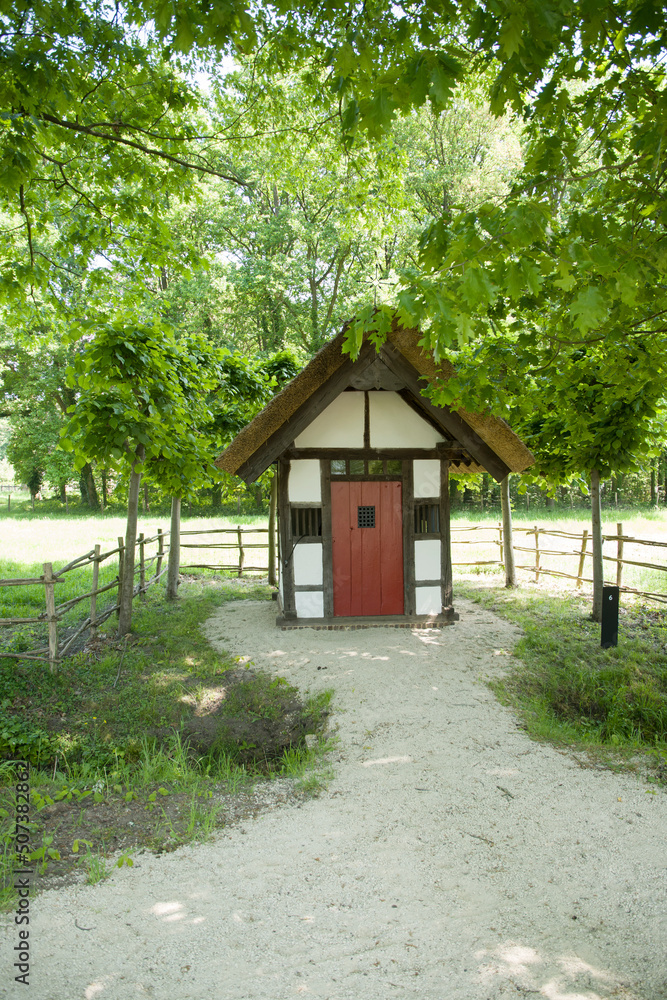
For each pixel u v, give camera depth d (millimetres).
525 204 2424
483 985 2619
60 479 29969
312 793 4309
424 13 2779
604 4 2598
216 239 21422
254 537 17234
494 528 12469
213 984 2621
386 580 7996
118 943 2857
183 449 7922
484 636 7457
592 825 3844
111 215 6922
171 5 3016
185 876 3365
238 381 9656
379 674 6238
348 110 2676
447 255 2691
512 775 4453
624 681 6195
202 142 8766
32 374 24938
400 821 3908
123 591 7699
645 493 25922
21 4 3906
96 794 4258
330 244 21219
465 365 5141
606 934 2934
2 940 2869
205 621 8406
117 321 6750
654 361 4324
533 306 4086
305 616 7867
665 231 3158
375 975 2672
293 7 3400
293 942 2867
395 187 8938
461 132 21031
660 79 3258
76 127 5289
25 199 6410
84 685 6098
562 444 8078
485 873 3391
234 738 5344
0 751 4969
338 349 6883
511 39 2436
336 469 7891
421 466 7953
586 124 3195
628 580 10281
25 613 8836
